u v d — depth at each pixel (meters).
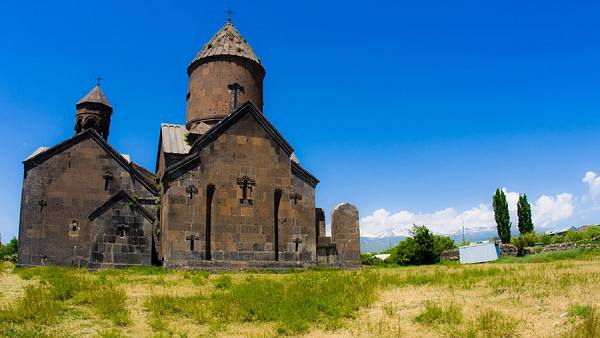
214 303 15.96
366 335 13.04
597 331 11.32
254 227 27.47
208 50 34.19
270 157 28.61
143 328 13.72
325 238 30.25
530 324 12.73
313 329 13.84
